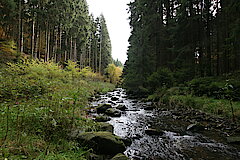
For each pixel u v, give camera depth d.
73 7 23.39
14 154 2.47
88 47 42.25
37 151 2.78
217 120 6.98
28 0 17.67
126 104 12.55
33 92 4.69
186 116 7.95
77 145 3.49
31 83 5.36
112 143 3.79
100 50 46.69
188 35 16.36
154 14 16.66
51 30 23.77
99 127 4.93
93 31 40.78
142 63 17.03
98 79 36.19
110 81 45.41
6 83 4.73
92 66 44.16
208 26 14.86
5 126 3.22
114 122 6.87
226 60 17.06
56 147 3.08
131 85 18.58
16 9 17.33
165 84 14.65
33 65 10.04
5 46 14.57
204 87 10.18
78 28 26.50
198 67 15.09
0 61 11.24
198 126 6.07
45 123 3.56
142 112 9.43
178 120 7.54
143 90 16.45
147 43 16.92
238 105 7.34
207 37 14.89
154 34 17.75
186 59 16.06
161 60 17.52
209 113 7.92
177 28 15.67
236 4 10.48
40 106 4.23
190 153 4.11
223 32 16.48
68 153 2.94
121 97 17.70
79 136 3.80
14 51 14.27
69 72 12.97
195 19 14.76
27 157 2.47
